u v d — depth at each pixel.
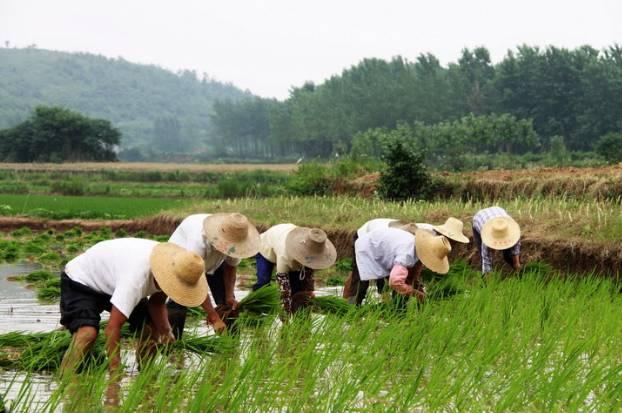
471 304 12.32
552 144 116.25
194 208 33.34
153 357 9.95
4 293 17.67
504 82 137.25
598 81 126.25
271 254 13.02
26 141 132.12
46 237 31.30
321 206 29.27
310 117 174.38
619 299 13.87
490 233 15.88
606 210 21.36
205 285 9.19
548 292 13.27
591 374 8.95
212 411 7.54
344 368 9.03
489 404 8.30
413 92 151.88
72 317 9.21
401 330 10.54
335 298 13.26
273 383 8.19
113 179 79.50
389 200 32.06
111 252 9.25
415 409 8.04
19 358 10.05
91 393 8.05
